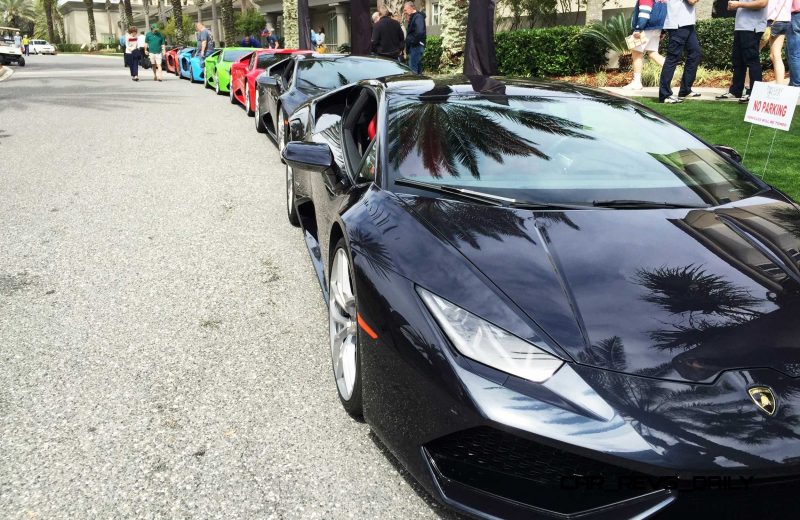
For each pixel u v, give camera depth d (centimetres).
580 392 171
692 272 207
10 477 220
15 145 838
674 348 178
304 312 358
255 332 333
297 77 734
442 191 254
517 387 175
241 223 521
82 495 211
